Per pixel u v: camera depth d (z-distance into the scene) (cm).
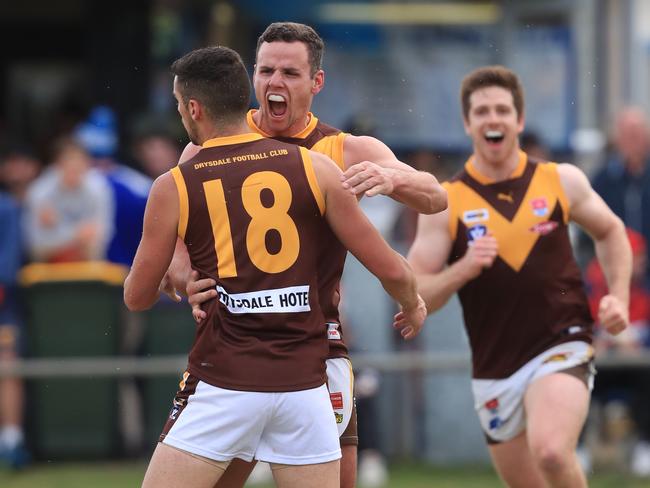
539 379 2120
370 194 1647
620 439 3203
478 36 4269
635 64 4253
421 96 4234
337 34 4266
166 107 4309
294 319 1648
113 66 4156
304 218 1655
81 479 3095
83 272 3272
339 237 1683
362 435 3105
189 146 1855
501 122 2161
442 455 3209
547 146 4000
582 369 2133
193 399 1656
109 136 3659
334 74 4250
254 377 1625
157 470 1648
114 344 3278
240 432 1634
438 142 4212
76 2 4716
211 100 1672
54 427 3200
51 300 3272
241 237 1641
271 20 4316
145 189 3441
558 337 2142
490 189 2189
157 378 3212
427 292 2131
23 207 3438
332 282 1755
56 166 3434
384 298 3297
